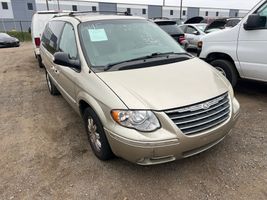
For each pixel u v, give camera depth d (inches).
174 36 391.5
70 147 146.0
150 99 106.1
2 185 117.7
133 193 109.3
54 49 185.5
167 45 156.8
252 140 143.2
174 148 103.4
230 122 118.9
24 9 1743.4
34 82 296.7
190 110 105.6
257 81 193.0
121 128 105.2
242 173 117.9
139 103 104.6
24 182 119.1
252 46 185.8
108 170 124.0
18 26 1717.5
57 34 184.5
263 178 114.3
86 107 136.8
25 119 187.9
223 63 210.5
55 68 178.4
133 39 150.2
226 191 108.0
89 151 140.6
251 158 127.8
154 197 106.7
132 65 130.3
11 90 266.7
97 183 116.1
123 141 104.4
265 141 141.9
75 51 145.3
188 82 118.4
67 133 162.7
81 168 126.6
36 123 180.1
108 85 114.9
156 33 163.5
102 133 119.3
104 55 137.3
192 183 113.3
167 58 141.1
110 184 115.0
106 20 157.0
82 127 170.2
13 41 778.8
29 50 658.2
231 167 122.0
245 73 195.8
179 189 110.3
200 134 106.6
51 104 216.8
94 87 119.5
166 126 102.5
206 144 112.7
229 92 125.6
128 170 123.3
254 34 183.5
